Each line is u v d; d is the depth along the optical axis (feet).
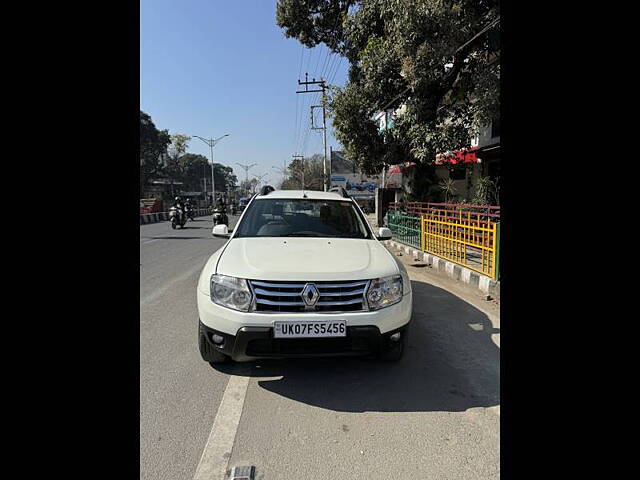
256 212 13.14
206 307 8.96
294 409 8.14
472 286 19.61
